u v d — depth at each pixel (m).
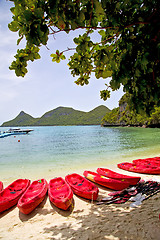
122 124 93.19
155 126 59.00
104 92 3.65
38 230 3.65
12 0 1.51
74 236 3.24
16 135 46.28
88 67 2.95
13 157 13.55
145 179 6.63
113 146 17.94
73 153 14.51
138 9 1.98
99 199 5.07
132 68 1.92
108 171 7.44
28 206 4.36
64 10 1.52
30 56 2.21
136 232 3.13
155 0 1.84
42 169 9.33
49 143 23.73
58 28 1.89
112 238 3.04
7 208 4.74
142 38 1.99
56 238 3.26
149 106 2.22
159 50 1.69
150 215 3.74
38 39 1.52
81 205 4.74
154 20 1.81
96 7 1.60
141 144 18.67
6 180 7.48
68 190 5.22
